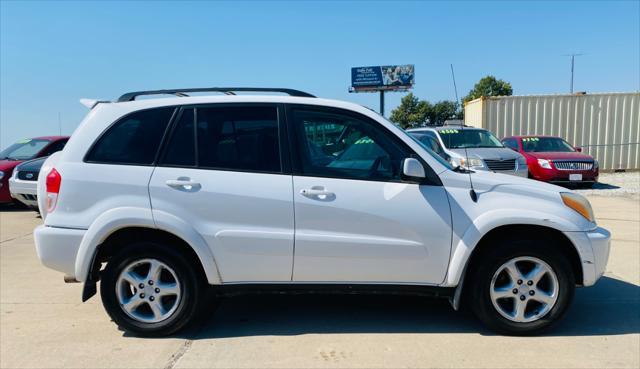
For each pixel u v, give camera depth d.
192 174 3.59
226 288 3.70
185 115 3.72
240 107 3.74
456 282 3.61
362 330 3.84
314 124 3.73
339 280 3.66
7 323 4.04
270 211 3.57
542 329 3.66
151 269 3.66
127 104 3.77
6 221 8.78
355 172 3.66
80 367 3.26
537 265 3.63
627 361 3.28
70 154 3.67
